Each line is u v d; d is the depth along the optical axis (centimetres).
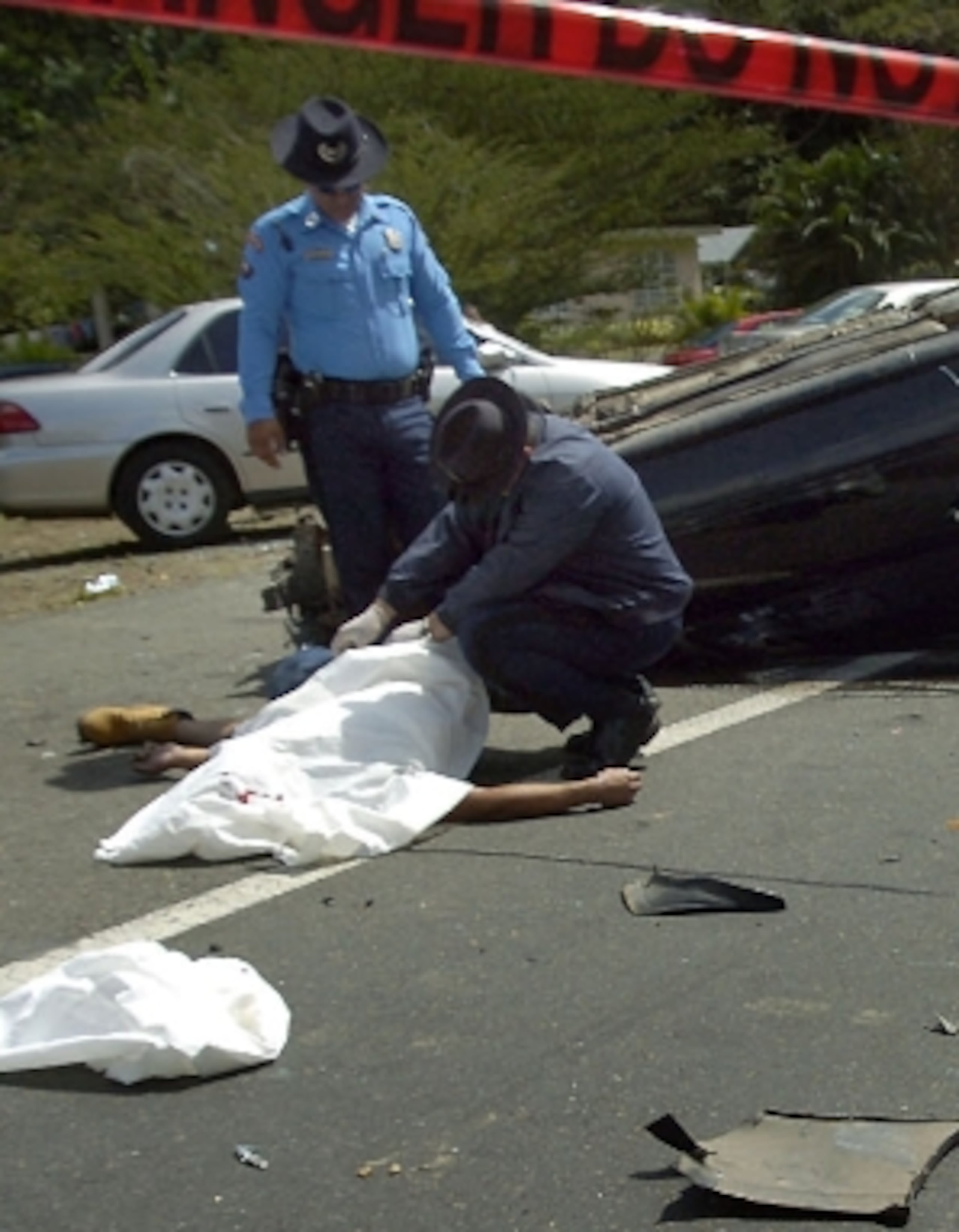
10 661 1001
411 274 788
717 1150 396
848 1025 460
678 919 532
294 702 643
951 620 837
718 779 661
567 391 1505
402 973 505
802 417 800
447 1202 391
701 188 3284
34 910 569
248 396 772
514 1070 446
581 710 659
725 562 805
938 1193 385
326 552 855
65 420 1456
